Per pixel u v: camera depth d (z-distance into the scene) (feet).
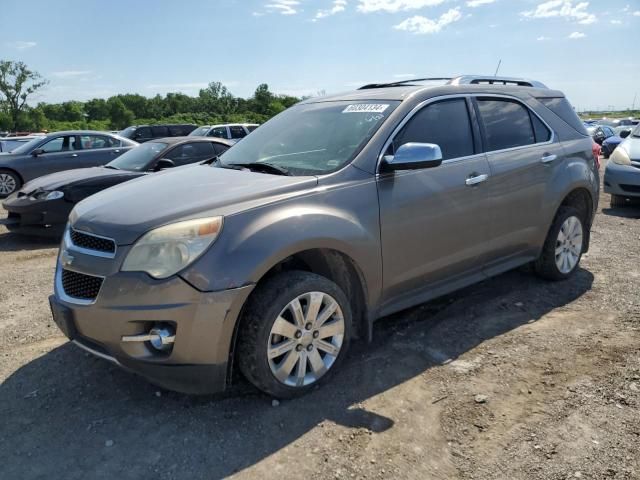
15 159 37.73
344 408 10.00
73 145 40.14
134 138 73.72
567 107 16.93
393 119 12.02
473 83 14.73
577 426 9.31
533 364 11.51
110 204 10.50
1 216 32.27
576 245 16.72
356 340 12.78
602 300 15.03
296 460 8.63
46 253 22.57
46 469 8.57
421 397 10.33
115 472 8.46
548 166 15.14
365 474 8.29
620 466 8.30
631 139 30.12
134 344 9.16
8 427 9.72
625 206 30.22
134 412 10.08
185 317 8.91
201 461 8.66
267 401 10.27
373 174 11.28
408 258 11.85
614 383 10.65
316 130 12.83
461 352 12.14
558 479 8.07
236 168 12.42
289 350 10.00
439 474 8.27
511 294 15.55
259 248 9.29
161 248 9.04
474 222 13.17
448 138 12.97
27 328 14.05
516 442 8.95
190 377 9.21
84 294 9.67
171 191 10.63
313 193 10.46
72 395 10.72
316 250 10.72
